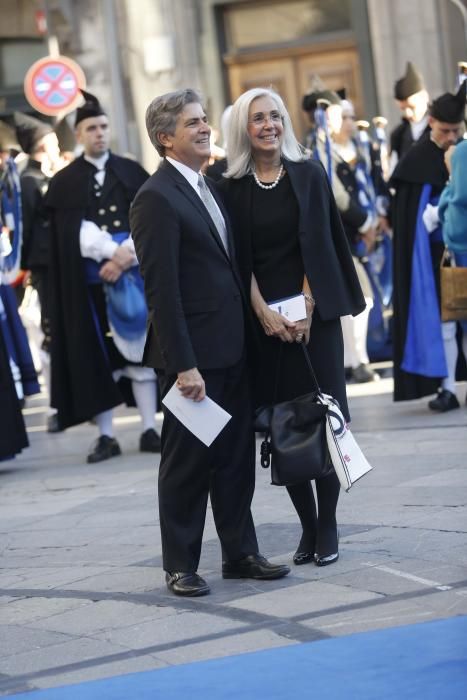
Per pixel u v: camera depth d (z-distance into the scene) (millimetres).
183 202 6906
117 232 11508
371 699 5363
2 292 11938
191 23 22203
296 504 7332
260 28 22203
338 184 13680
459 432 10609
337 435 6977
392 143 13602
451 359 11664
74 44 22672
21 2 24859
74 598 7215
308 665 5781
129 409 14906
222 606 6750
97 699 5625
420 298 11492
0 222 11969
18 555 8336
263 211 7137
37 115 25078
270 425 7039
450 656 5715
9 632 6754
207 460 7000
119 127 22125
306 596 6758
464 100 11422
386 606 6469
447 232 9320
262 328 7176
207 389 6949
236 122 7164
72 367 11547
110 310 11445
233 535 7180
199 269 6918
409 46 20812
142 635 6465
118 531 8648
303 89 22156
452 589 6617
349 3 21688
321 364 7152
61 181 11625
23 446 11625
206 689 5633
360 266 13961
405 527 7824
